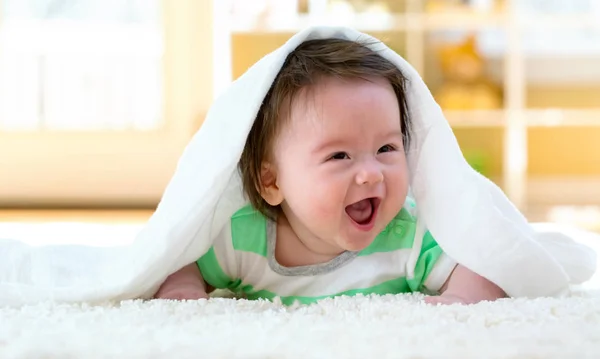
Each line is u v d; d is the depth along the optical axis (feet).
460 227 2.80
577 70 10.57
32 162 8.66
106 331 1.98
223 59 8.95
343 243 2.70
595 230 7.61
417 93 2.92
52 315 2.25
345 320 2.16
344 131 2.64
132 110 9.02
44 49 8.87
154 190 8.80
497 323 2.10
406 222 2.97
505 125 9.55
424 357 1.72
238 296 3.10
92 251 3.20
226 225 2.99
